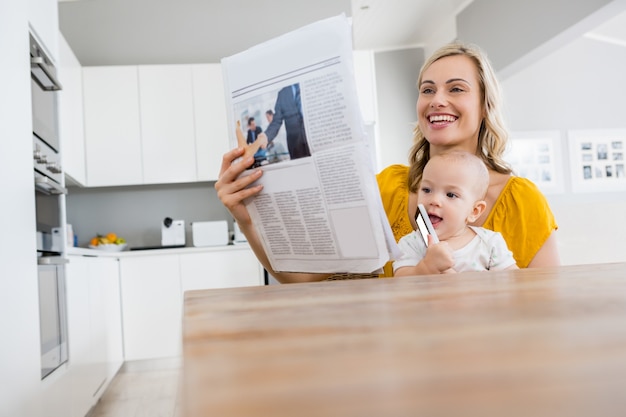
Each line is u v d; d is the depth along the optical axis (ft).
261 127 4.16
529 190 5.48
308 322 1.33
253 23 17.25
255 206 4.39
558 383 0.67
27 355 6.37
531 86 23.81
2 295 5.68
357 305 1.63
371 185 3.80
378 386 0.69
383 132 24.21
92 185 15.16
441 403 0.61
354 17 20.94
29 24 7.41
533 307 1.38
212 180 15.57
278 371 0.81
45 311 7.38
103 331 11.73
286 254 4.46
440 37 22.99
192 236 16.57
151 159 15.37
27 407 6.24
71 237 13.52
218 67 15.69
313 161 3.93
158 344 14.23
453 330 1.10
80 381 9.23
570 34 15.64
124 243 15.52
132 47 16.87
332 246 4.14
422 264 4.62
